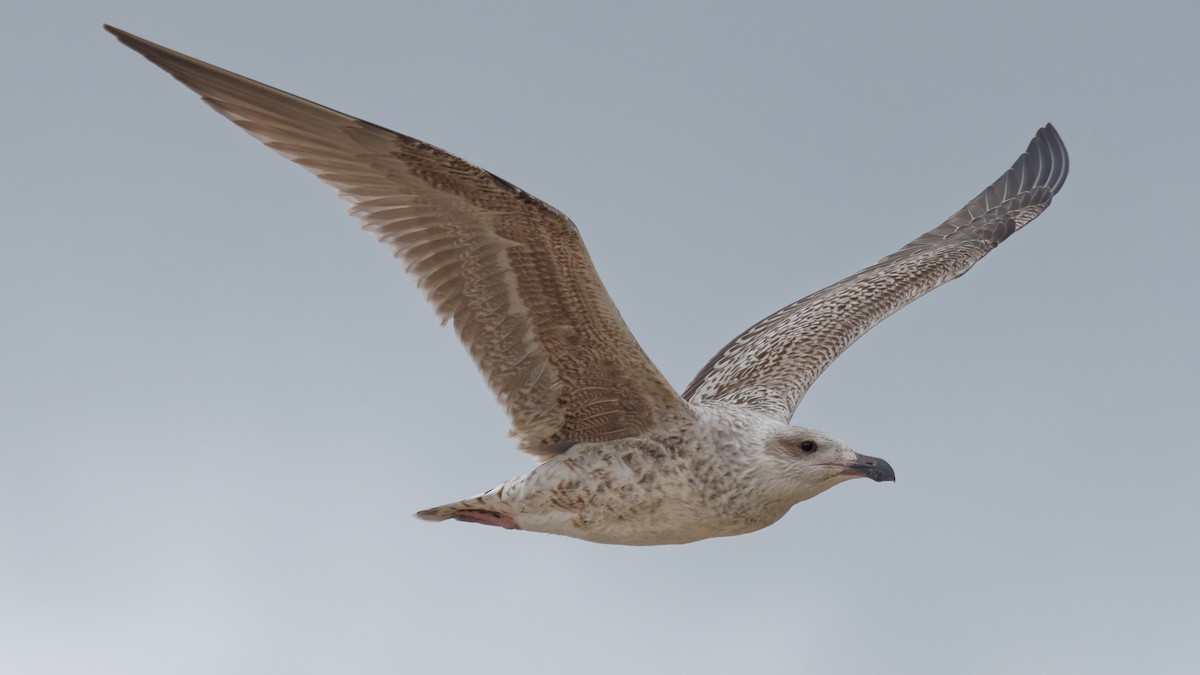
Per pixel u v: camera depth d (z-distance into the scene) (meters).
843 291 16.92
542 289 11.30
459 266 11.30
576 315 11.39
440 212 11.05
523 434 12.13
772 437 12.43
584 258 10.91
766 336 16.06
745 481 12.24
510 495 12.13
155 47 9.85
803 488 12.46
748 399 14.51
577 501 12.08
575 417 12.10
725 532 12.43
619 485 12.05
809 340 15.71
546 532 12.33
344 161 10.82
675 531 12.30
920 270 17.44
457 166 10.63
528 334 11.59
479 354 11.65
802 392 14.80
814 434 12.51
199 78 10.10
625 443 12.14
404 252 11.17
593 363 11.73
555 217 10.71
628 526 12.21
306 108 10.42
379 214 11.05
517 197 10.67
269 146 10.57
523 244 11.05
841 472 12.36
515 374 11.80
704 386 15.61
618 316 11.23
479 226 11.05
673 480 12.11
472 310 11.48
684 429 12.20
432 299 11.37
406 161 10.74
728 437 12.29
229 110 10.36
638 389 11.93
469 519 12.34
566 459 12.12
